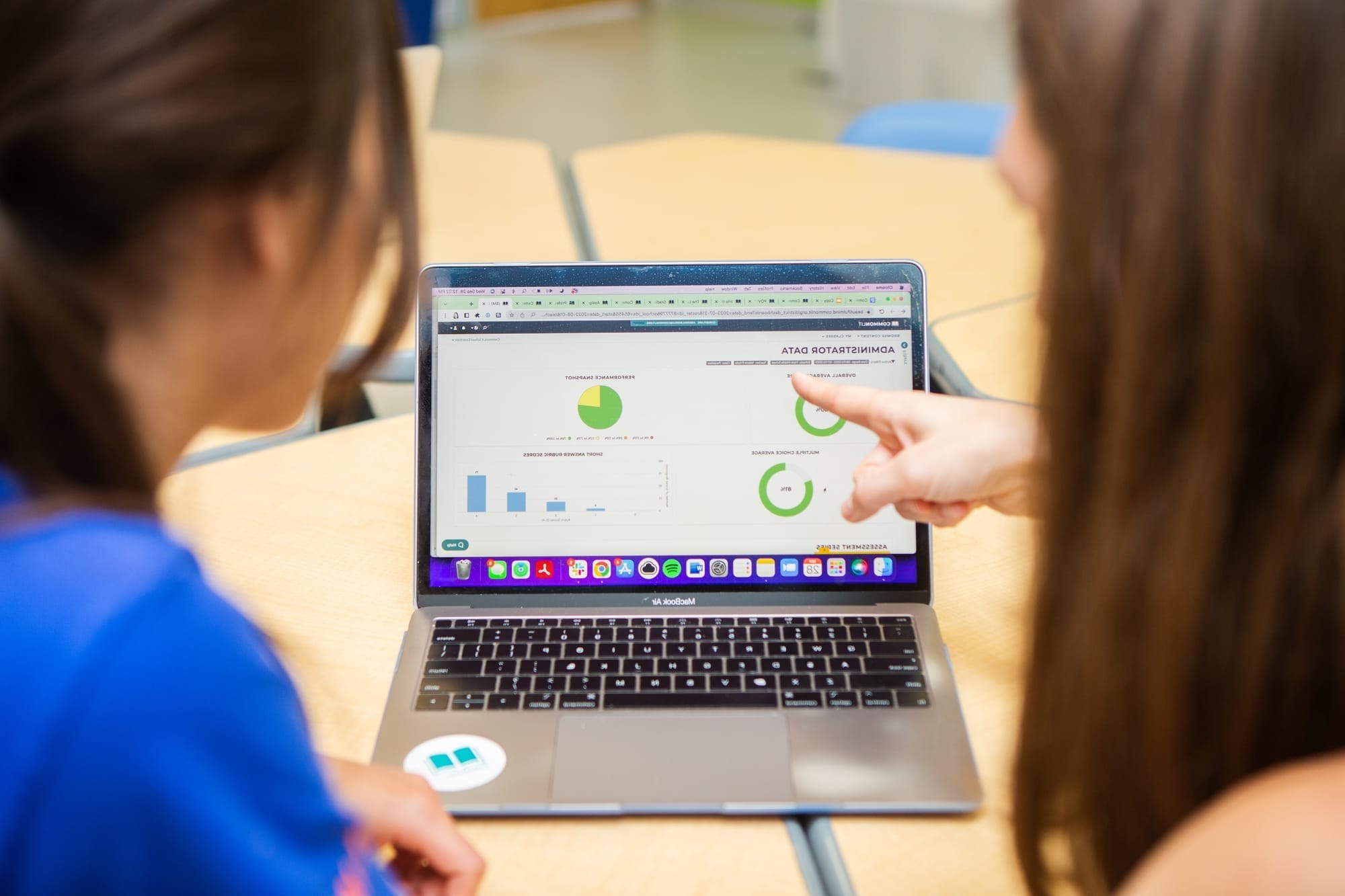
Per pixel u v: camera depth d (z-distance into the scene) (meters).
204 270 0.50
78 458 0.46
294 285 0.53
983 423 0.90
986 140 2.12
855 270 0.98
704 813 0.80
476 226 1.78
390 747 0.83
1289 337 0.44
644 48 6.29
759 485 0.97
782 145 2.10
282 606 1.00
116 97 0.43
